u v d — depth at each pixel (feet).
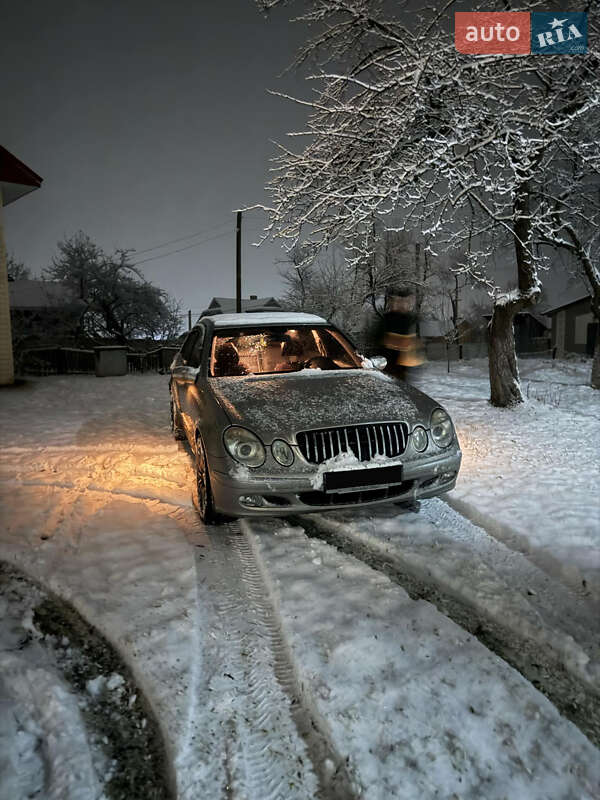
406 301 31.89
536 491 16.15
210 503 13.47
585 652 8.48
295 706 7.56
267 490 12.12
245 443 12.39
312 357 17.88
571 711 7.43
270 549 12.25
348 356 18.16
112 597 10.34
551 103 24.95
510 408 30.76
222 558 12.06
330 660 8.27
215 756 6.71
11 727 7.25
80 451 22.30
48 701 7.70
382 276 69.72
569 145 24.53
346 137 27.35
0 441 24.35
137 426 27.78
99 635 9.35
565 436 23.70
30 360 63.98
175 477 18.24
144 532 13.53
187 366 18.43
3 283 43.29
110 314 114.21
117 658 8.75
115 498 16.24
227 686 7.94
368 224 27.37
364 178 25.96
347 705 7.36
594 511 14.39
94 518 14.55
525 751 6.62
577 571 11.03
